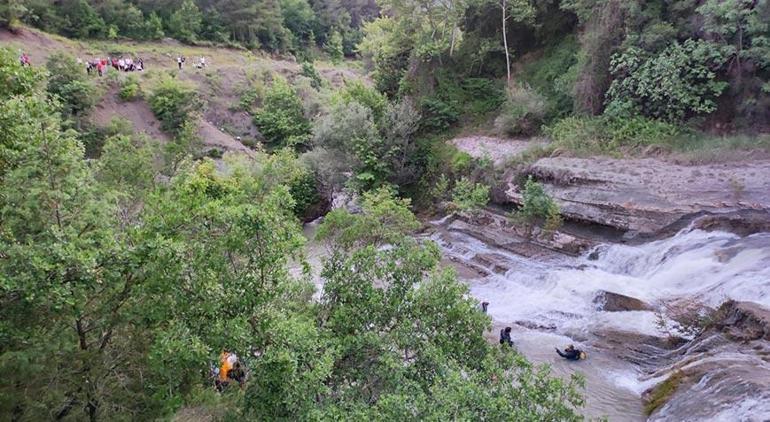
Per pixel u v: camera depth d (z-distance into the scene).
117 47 48.31
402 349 7.13
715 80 21.22
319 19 74.69
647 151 20.73
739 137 19.78
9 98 8.30
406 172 28.28
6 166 7.19
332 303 7.62
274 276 6.57
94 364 6.95
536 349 13.34
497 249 20.47
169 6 56.62
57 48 43.53
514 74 32.03
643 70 22.14
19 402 6.53
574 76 25.98
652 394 10.84
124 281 6.97
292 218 8.45
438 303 7.39
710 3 19.97
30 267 5.82
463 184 24.09
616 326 13.70
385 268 7.54
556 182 21.23
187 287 6.36
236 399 7.21
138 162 12.38
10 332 6.15
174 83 38.50
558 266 17.91
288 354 5.86
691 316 13.02
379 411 5.84
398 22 33.59
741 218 15.40
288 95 42.22
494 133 28.77
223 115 41.88
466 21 33.81
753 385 9.10
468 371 6.79
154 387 7.11
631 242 17.52
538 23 31.75
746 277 12.98
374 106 30.86
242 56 56.81
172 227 6.77
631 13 22.62
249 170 26.45
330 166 27.56
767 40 19.31
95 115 34.91
